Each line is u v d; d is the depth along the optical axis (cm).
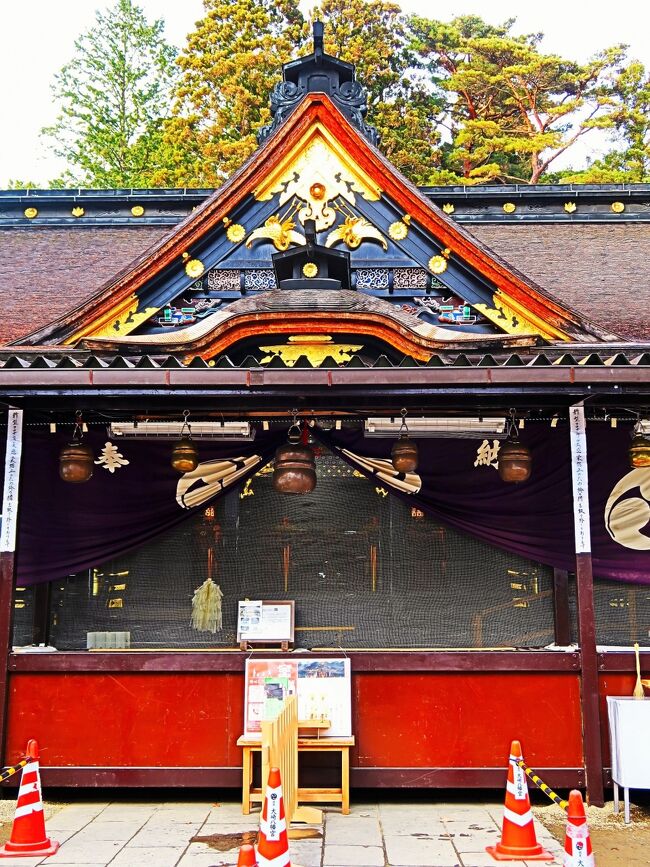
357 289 870
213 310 861
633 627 777
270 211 876
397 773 659
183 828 598
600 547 768
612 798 681
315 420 732
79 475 698
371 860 525
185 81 2809
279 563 776
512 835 534
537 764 660
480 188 1284
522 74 3184
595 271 1113
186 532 781
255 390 618
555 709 668
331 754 685
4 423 753
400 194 861
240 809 650
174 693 675
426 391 620
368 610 768
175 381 603
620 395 639
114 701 674
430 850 545
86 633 767
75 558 762
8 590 680
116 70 2930
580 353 788
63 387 609
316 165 881
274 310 784
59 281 1103
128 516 768
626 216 1281
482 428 734
